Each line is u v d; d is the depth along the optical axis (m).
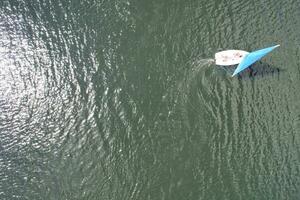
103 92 32.03
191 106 30.81
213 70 32.22
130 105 31.19
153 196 27.31
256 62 32.44
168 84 31.92
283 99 30.81
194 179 27.77
